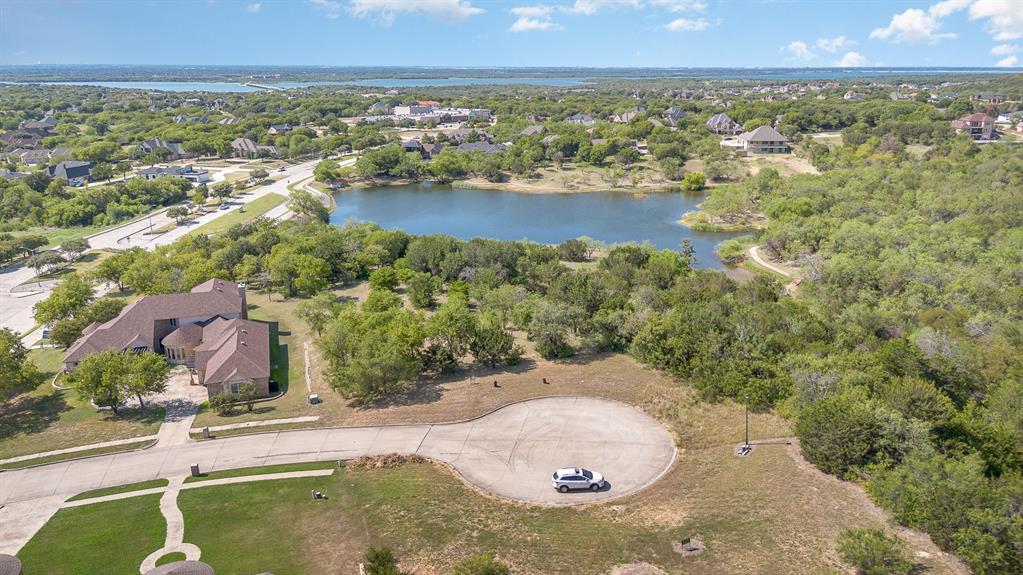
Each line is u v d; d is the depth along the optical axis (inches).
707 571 1680.6
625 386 2871.6
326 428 2591.0
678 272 4402.1
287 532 1939.0
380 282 4407.0
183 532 1952.5
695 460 2279.8
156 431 2608.3
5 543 1931.6
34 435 2596.0
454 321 3120.1
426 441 2465.6
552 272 4377.5
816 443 2139.5
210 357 3127.5
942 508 1700.3
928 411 2191.2
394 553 1811.0
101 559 1840.6
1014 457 2091.5
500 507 2033.7
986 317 3176.7
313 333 3708.2
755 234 5910.4
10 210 6619.1
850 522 1827.0
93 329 3395.7
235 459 2381.9
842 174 6875.0
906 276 3848.4
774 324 3157.0
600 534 1871.3
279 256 4461.1
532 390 2856.8
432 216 7165.4
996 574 1518.2
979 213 5187.0
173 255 4751.5
